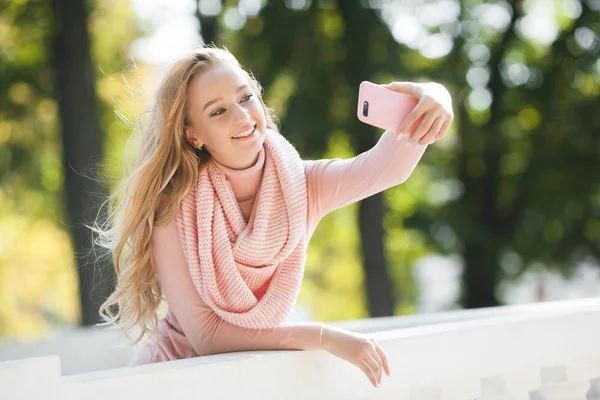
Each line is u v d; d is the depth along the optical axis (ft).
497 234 35.37
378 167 7.79
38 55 33.09
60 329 47.52
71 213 28.71
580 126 34.45
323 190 8.06
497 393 8.18
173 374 6.07
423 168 38.40
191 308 7.50
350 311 49.37
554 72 34.96
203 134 7.62
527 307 10.57
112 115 35.94
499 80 36.01
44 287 46.47
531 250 34.30
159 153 7.64
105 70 36.52
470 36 35.81
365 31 30.53
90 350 14.79
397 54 30.68
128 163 8.36
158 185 7.64
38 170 35.94
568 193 33.91
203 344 7.45
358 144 31.24
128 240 7.98
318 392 6.94
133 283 7.81
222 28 32.45
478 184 36.63
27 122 34.30
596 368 8.87
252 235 7.43
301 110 30.91
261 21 31.89
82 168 28.63
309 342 6.98
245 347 7.24
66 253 45.42
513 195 35.68
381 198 33.68
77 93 28.94
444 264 44.24
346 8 30.96
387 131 7.90
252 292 7.58
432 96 7.03
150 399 5.92
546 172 34.40
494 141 35.73
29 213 39.81
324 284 48.93
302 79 31.50
